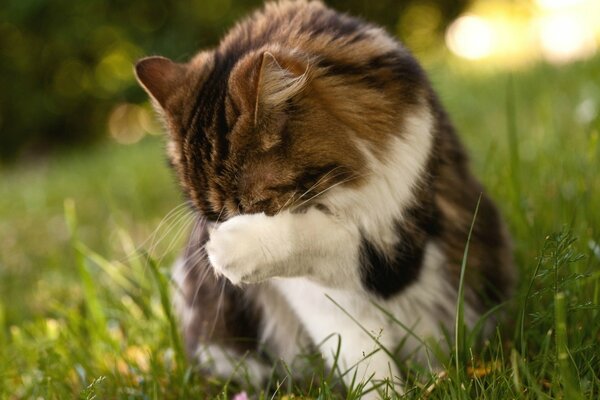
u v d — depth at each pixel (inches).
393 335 33.6
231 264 30.6
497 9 143.9
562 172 42.1
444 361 31.8
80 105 148.9
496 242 35.8
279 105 30.7
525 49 108.8
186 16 133.0
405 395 31.0
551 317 31.8
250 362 36.5
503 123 60.4
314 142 30.8
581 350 30.6
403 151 31.7
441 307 34.1
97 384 33.7
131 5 136.3
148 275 41.9
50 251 55.0
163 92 33.0
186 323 37.7
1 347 39.4
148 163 81.6
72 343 38.1
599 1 127.6
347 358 33.3
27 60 144.6
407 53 33.0
